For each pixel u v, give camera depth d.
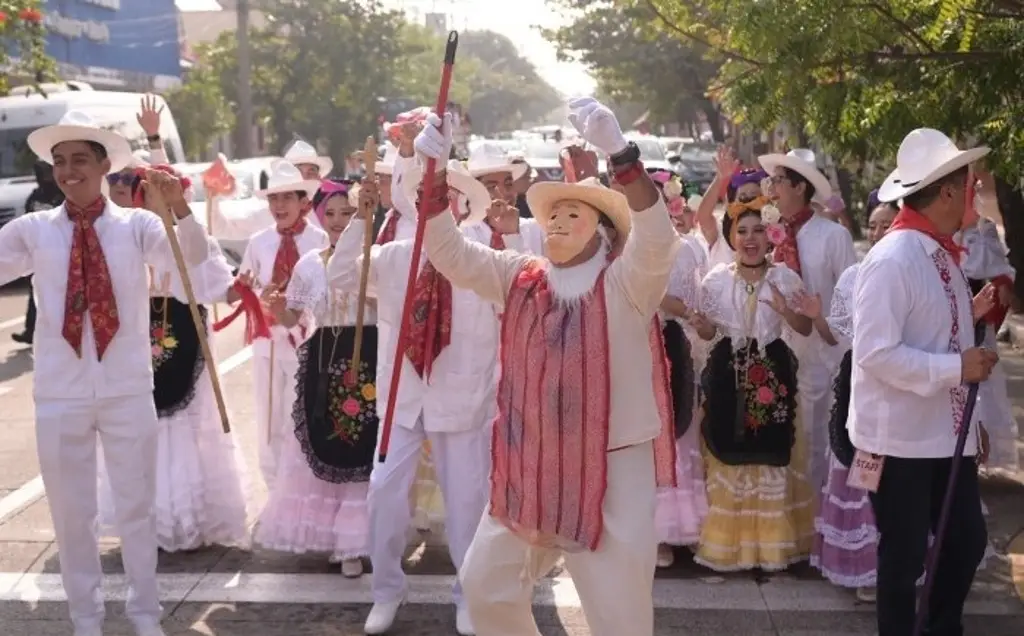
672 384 5.67
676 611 5.33
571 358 3.65
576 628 5.16
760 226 5.68
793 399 5.65
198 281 5.39
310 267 5.74
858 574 5.39
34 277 4.77
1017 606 5.31
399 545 5.15
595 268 3.73
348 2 36.91
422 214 3.83
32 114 18.00
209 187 7.46
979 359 4.01
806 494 5.85
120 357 4.77
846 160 7.55
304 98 36.38
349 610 5.38
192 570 5.87
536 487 3.71
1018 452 7.74
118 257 4.77
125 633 5.15
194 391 6.04
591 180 4.16
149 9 33.03
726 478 5.72
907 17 6.26
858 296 4.19
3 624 5.22
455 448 5.14
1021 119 5.72
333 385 5.66
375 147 5.05
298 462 5.78
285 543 5.75
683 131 49.72
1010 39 6.01
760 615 5.29
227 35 37.59
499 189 6.05
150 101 5.42
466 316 5.09
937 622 4.44
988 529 6.32
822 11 6.07
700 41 7.39
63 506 4.80
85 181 4.73
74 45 28.92
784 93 6.54
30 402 9.78
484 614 3.94
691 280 5.70
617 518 3.68
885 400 4.20
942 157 4.14
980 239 7.58
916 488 4.21
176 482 5.98
